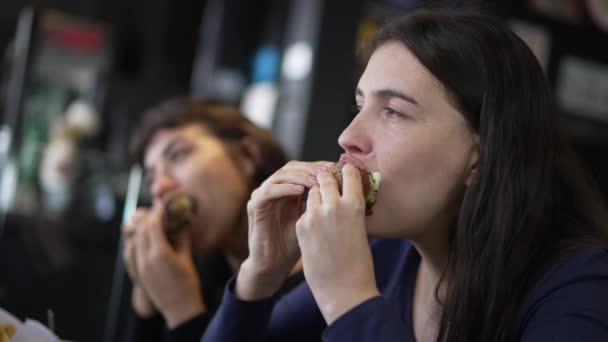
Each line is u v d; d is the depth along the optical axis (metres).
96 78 2.23
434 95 0.80
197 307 1.30
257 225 0.91
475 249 0.81
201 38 2.69
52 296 1.58
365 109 0.83
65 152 1.97
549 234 0.86
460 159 0.81
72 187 1.94
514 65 0.84
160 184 1.41
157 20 2.46
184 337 1.26
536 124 0.84
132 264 1.38
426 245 0.89
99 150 2.12
